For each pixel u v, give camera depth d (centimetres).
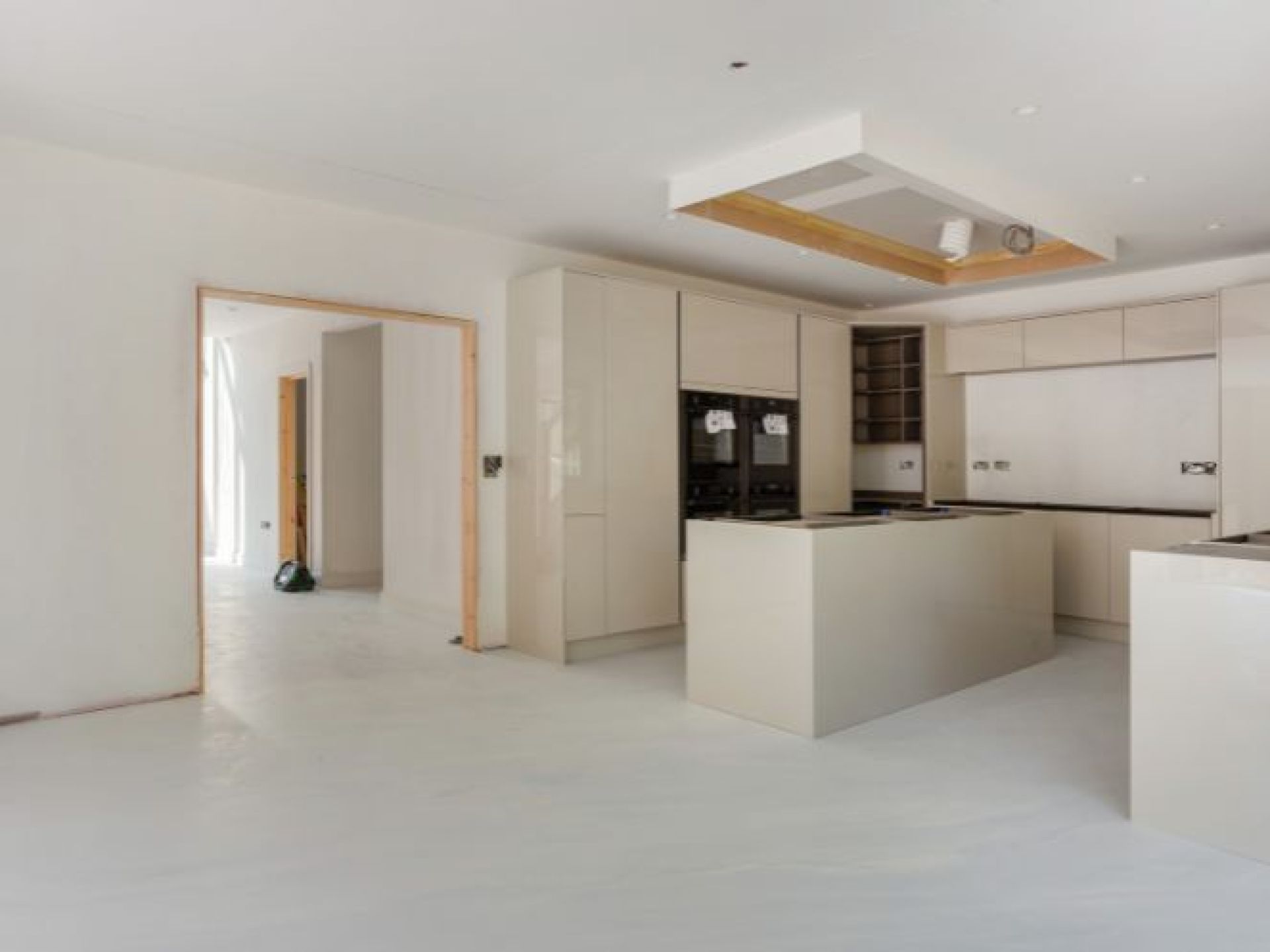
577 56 296
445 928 214
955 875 242
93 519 397
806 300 713
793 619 368
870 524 392
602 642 523
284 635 578
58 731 367
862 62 298
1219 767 259
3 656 376
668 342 555
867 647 386
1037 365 627
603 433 518
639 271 610
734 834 268
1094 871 244
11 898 228
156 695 415
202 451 426
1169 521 542
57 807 286
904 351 704
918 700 414
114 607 404
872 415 726
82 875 240
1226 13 262
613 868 246
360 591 780
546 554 509
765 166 379
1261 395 496
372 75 313
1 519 374
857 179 414
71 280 390
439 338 627
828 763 331
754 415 612
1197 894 231
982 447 686
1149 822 273
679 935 211
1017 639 483
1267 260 546
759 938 209
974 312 687
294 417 879
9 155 374
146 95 331
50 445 386
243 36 284
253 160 402
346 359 805
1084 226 465
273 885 235
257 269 443
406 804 291
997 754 343
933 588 423
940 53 291
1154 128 353
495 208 477
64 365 389
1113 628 569
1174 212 464
